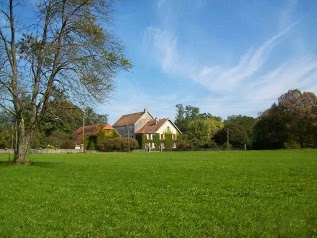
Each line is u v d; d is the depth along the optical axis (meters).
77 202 14.60
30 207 13.62
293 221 11.20
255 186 19.39
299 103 106.44
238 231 10.34
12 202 14.72
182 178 23.70
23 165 35.81
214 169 31.41
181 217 11.95
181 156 62.44
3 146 90.88
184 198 15.59
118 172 28.83
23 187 19.39
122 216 12.16
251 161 43.62
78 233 10.32
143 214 12.48
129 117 155.62
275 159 47.66
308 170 29.64
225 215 12.12
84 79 33.12
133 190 18.06
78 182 21.73
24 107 35.16
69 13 34.00
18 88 34.44
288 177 24.03
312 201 14.56
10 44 34.22
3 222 11.36
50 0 33.97
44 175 26.25
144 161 46.12
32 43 33.56
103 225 11.09
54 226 11.00
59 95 34.16
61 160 49.62
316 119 104.00
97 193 17.11
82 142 112.19
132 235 10.13
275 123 109.12
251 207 13.43
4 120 38.50
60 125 40.34
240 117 168.38
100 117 43.62
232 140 121.12
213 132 131.50
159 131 138.38
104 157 60.38
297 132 106.88
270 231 10.27
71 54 33.00
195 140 127.00
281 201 14.65
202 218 11.86
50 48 33.31
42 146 101.12
